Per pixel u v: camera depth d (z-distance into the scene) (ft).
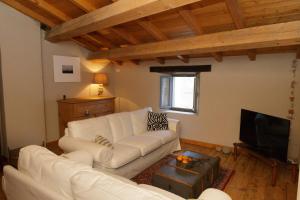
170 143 12.41
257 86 12.29
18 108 12.30
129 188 3.50
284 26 7.75
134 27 11.80
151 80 16.94
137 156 9.38
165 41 11.21
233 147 13.35
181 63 15.21
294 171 9.34
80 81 16.44
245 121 11.77
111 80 19.13
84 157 6.83
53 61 14.46
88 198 3.59
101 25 9.34
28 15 12.26
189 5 8.61
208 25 10.24
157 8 7.07
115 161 8.21
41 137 13.52
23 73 12.40
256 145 10.91
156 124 12.78
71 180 4.03
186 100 15.85
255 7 8.24
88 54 16.70
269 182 9.42
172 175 7.57
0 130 12.38
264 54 11.88
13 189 5.26
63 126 14.65
